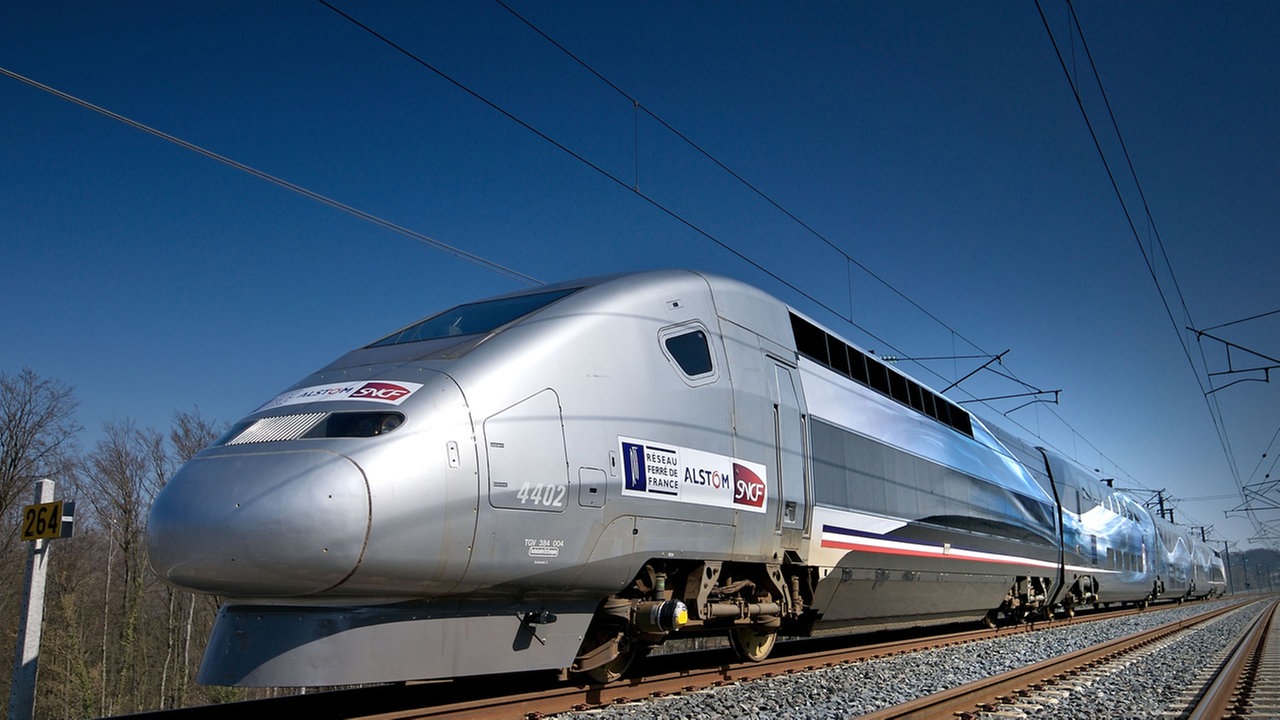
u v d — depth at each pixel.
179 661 30.33
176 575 5.57
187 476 5.78
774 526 8.74
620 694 7.26
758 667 8.96
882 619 11.95
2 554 25.33
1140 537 28.64
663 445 7.41
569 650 6.90
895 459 11.89
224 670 5.68
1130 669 10.77
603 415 6.96
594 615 7.25
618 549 6.93
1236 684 9.86
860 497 10.64
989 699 7.76
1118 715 7.29
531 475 6.32
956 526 13.66
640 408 7.29
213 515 5.46
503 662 6.44
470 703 6.16
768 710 6.91
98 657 29.36
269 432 5.96
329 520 5.39
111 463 29.11
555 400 6.65
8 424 25.80
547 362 6.73
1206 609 34.94
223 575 5.45
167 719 6.25
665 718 6.44
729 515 8.05
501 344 6.70
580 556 6.64
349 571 5.47
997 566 15.48
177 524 5.54
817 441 9.80
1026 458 19.11
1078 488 22.25
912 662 10.41
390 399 6.02
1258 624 23.81
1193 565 40.84
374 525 5.51
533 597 6.59
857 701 7.37
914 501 12.23
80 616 26.94
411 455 5.74
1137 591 28.73
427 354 6.78
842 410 10.66
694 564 7.83
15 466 25.78
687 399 7.80
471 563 5.99
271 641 5.65
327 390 6.34
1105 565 23.78
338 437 5.75
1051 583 19.42
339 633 5.68
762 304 9.45
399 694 7.38
